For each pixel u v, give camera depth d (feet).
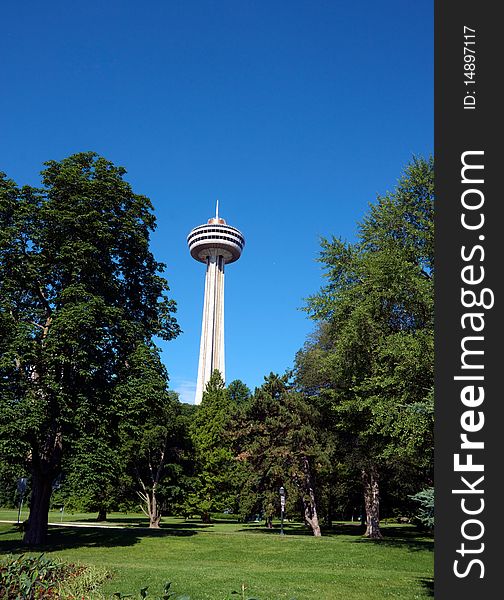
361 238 90.84
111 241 94.68
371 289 80.89
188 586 46.57
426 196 80.23
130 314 100.94
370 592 46.29
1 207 83.92
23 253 85.10
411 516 127.24
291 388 122.52
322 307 89.20
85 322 80.07
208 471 176.45
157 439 143.54
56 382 78.54
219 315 402.72
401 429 70.33
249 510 123.65
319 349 119.03
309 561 69.36
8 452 71.31
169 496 147.95
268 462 113.91
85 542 87.40
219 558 72.90
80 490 77.51
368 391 84.69
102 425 82.43
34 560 31.99
